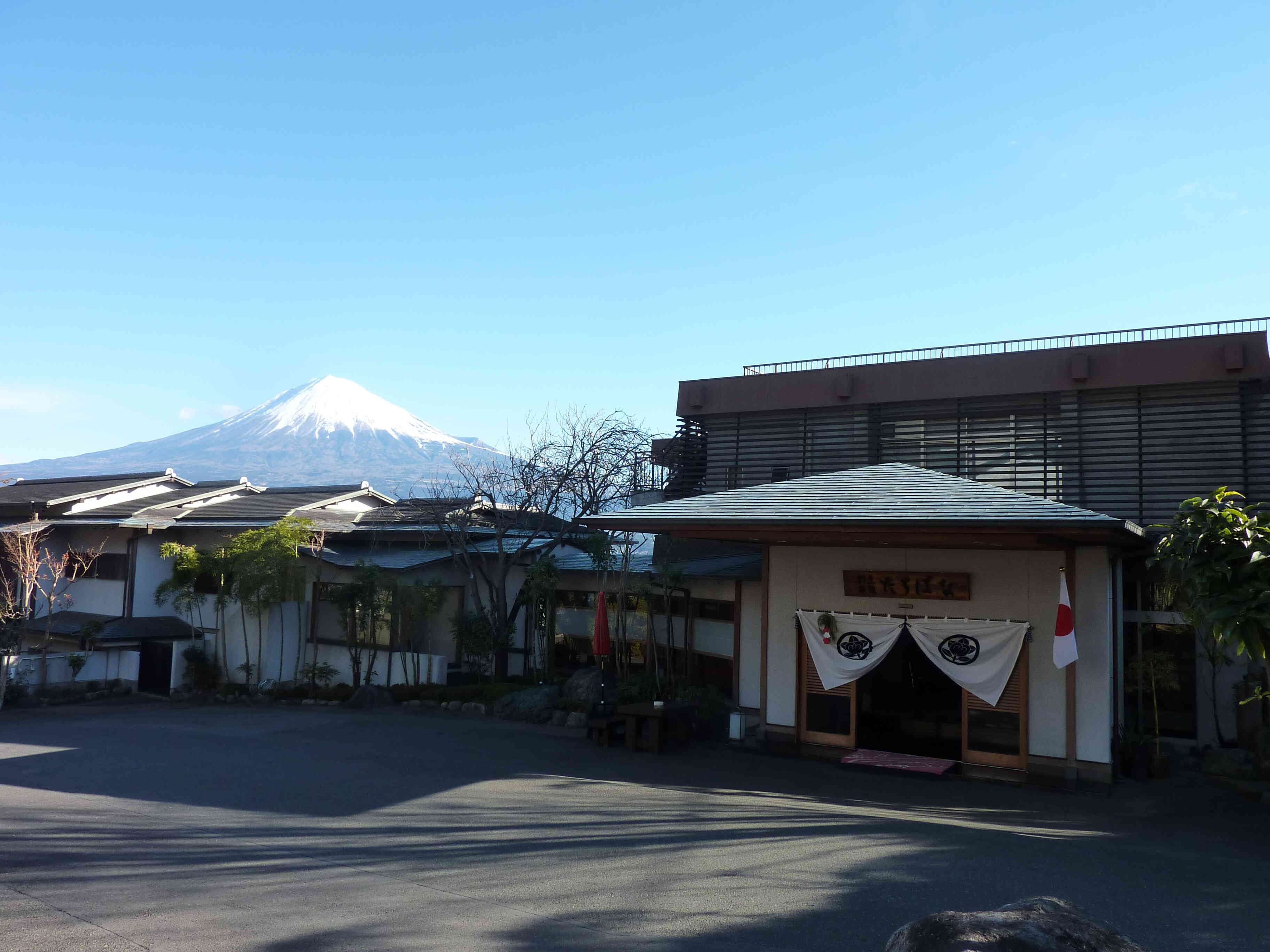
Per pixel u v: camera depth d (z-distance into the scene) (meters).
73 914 6.23
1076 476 17.19
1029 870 7.68
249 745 15.13
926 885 7.11
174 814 10.05
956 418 18.81
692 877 7.34
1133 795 12.14
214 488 30.66
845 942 5.80
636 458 23.73
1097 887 7.22
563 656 21.62
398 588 21.05
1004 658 13.14
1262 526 9.67
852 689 14.59
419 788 11.52
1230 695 14.88
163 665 24.44
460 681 21.47
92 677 23.81
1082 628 12.72
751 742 15.57
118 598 26.91
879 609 14.27
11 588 27.14
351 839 8.79
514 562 22.39
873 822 9.73
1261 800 11.82
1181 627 15.28
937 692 15.58
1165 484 16.39
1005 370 18.33
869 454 19.52
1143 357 16.94
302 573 22.44
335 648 22.59
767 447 20.98
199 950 5.45
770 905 6.55
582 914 6.30
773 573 15.45
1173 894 7.10
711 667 18.36
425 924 6.02
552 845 8.52
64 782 12.18
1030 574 13.14
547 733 16.42
